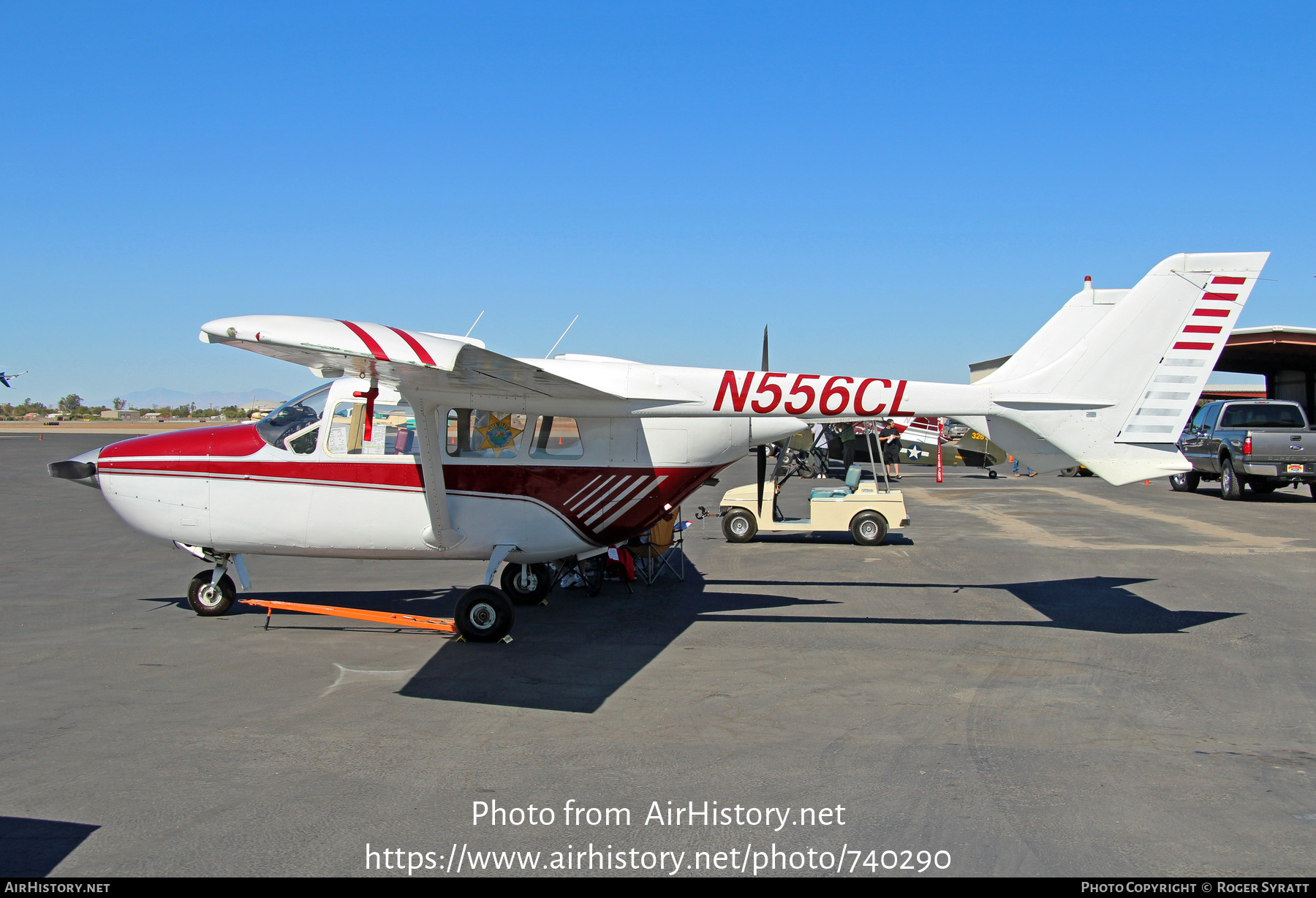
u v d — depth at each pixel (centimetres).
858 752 459
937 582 958
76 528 1382
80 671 605
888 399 736
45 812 383
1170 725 502
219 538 758
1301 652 663
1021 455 762
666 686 579
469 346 552
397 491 747
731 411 739
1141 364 727
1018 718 513
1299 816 384
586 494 760
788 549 1216
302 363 671
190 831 367
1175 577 977
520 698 552
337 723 502
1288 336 2559
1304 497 1875
